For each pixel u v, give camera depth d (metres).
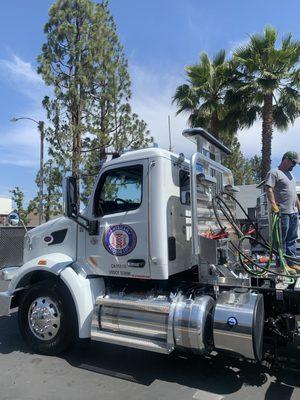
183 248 5.50
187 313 4.72
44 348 5.62
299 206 5.87
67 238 5.84
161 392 4.54
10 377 4.95
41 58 18.72
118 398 4.41
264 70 18.81
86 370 5.13
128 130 19.73
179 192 5.51
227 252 5.35
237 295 4.65
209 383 4.74
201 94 21.12
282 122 20.39
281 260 5.07
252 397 4.39
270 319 4.73
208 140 5.93
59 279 5.64
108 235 5.45
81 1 19.06
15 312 8.06
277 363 4.68
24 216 19.33
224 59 21.17
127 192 5.40
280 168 5.77
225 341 4.47
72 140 18.70
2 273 6.41
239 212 7.24
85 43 18.95
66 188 5.44
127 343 4.98
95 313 5.27
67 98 18.61
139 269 5.20
